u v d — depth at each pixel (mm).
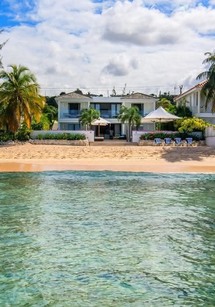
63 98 57875
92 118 51594
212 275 9828
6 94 44562
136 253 11383
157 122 51562
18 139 44656
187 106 59312
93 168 31016
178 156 36562
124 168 31016
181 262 10695
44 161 35156
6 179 25797
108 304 8250
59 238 12734
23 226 14164
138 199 19453
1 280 9406
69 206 17625
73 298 8500
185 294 8742
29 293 8727
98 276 9688
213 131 41094
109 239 12711
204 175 27953
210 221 15180
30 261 10633
